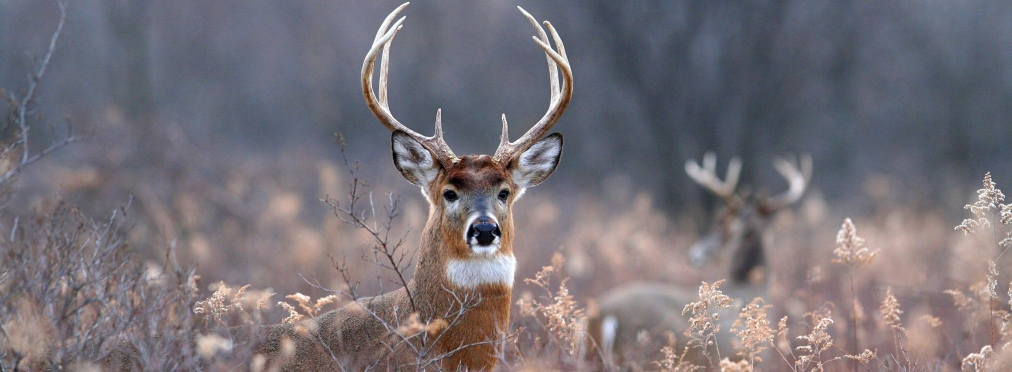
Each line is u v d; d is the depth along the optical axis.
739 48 28.17
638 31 29.08
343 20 43.81
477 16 42.47
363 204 19.75
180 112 37.09
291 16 43.75
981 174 34.78
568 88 8.55
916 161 37.50
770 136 29.50
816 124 36.50
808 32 29.55
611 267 16.23
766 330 7.96
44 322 6.80
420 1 41.84
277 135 41.25
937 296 11.48
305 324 7.77
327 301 7.96
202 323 7.54
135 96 27.58
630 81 29.44
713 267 14.48
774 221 13.98
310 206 20.45
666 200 27.91
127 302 7.36
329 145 39.59
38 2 32.94
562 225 22.03
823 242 20.23
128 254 8.36
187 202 15.95
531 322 9.45
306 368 7.48
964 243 12.47
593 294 13.86
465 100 41.62
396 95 41.25
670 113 28.28
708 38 28.78
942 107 38.38
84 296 7.19
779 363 9.93
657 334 10.59
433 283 7.76
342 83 42.78
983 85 38.47
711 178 15.02
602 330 11.24
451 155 8.18
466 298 7.38
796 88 28.95
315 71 43.06
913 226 21.48
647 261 17.52
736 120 27.91
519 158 8.42
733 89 28.00
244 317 7.83
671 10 28.84
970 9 39.34
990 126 37.84
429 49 41.59
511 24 42.22
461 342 7.57
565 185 34.38
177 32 40.12
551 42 35.62
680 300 11.40
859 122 37.59
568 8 35.50
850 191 34.66
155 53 39.25
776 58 28.45
